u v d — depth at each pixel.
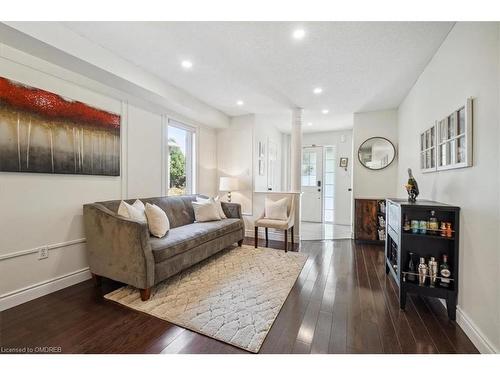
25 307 1.95
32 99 2.04
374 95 3.50
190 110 3.64
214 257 3.22
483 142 1.51
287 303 2.05
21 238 2.02
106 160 2.71
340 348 1.50
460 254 1.78
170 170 3.89
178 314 1.85
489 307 1.42
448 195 2.01
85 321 1.76
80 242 2.46
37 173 2.11
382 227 4.00
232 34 2.08
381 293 2.24
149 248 2.11
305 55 2.42
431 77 2.45
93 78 2.51
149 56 2.46
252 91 3.40
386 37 2.10
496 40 1.39
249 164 4.56
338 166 6.08
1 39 1.80
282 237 4.27
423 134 2.67
